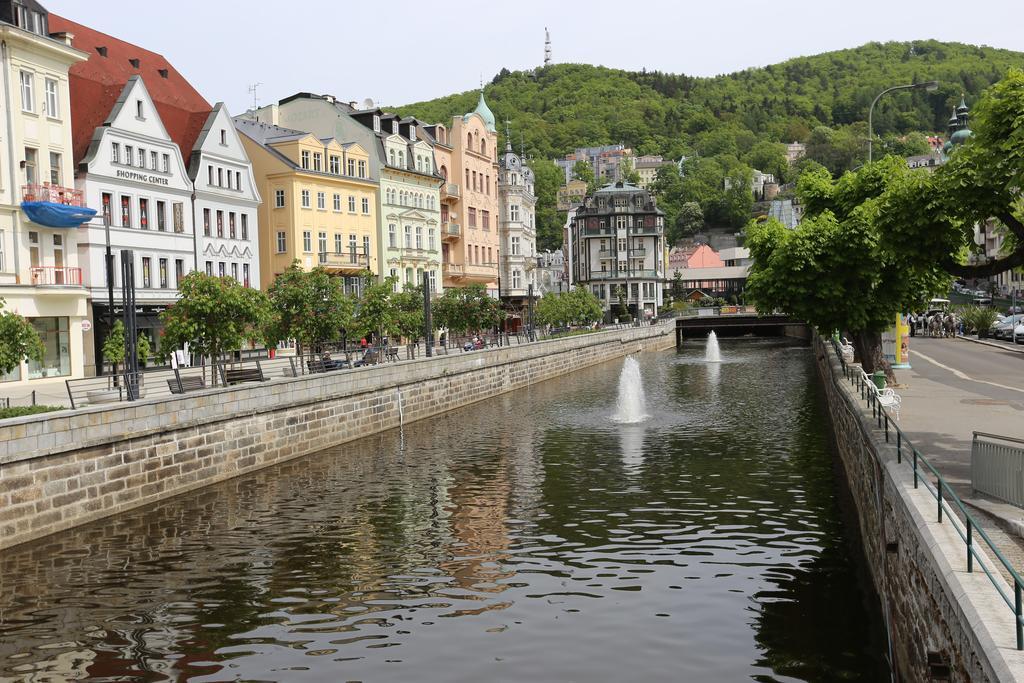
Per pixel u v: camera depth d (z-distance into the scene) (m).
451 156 89.38
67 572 18.88
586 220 139.00
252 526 22.67
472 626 15.85
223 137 59.31
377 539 21.48
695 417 42.72
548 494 26.17
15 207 42.28
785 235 35.69
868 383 22.98
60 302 44.34
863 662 14.10
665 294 157.38
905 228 19.39
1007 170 17.03
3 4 42.47
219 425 28.16
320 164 68.06
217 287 33.47
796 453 32.09
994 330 67.00
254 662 14.40
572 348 72.81
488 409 47.50
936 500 12.55
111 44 60.12
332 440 35.09
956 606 9.09
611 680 13.55
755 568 18.88
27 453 20.59
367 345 60.75
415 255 79.25
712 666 14.02
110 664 14.37
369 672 13.97
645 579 18.28
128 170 49.97
